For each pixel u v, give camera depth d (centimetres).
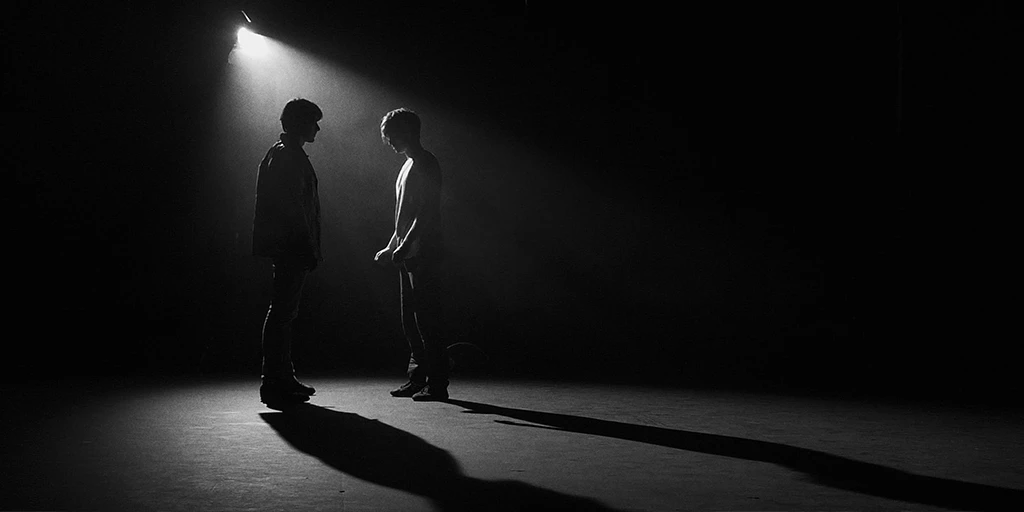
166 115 694
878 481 225
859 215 802
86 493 202
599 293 844
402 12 798
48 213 636
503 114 828
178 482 216
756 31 790
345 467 238
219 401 395
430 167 402
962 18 715
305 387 394
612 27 804
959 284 764
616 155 834
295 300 381
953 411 390
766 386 511
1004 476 233
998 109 722
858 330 795
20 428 306
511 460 251
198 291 753
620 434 307
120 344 703
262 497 200
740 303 830
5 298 624
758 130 815
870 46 766
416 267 402
